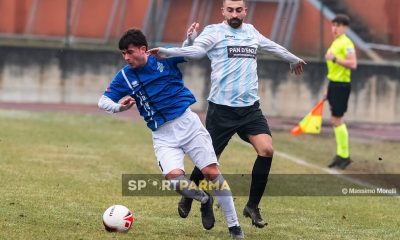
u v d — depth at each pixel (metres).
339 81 36.97
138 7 72.81
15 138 41.94
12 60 66.69
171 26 70.88
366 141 48.09
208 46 21.47
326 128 54.62
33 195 25.58
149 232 20.64
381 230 22.31
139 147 40.66
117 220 20.16
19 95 66.94
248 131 21.56
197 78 64.56
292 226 22.50
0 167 31.55
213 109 21.84
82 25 74.12
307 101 63.19
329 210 25.38
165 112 19.92
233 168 34.31
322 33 64.19
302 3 66.62
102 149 39.25
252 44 21.61
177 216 23.38
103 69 66.62
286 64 63.12
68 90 66.81
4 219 21.36
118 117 57.62
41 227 20.53
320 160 38.66
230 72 21.44
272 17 68.12
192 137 19.95
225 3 21.50
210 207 20.56
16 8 74.62
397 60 64.38
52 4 75.25
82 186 27.95
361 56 65.06
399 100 61.78
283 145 44.44
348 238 21.02
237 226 20.12
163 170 19.80
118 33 73.56
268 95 63.41
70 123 51.94
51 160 34.41
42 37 74.50
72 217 22.22
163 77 19.92
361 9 66.12
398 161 38.94
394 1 65.06
